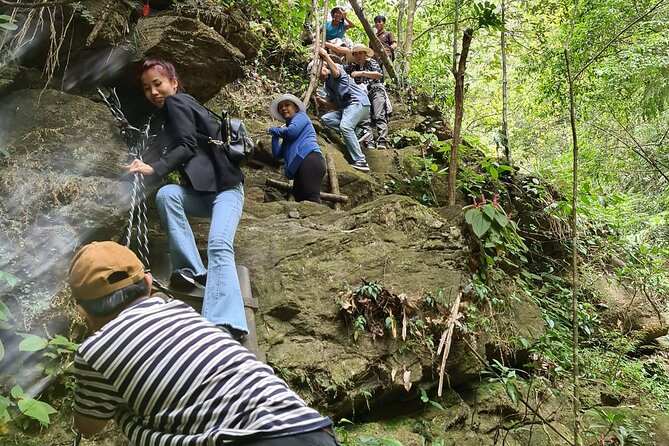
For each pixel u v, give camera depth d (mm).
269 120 6418
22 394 2648
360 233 4070
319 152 5355
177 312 1813
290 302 3713
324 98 7078
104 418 1813
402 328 3764
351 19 11414
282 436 1610
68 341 2885
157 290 2693
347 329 3729
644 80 8016
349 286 3850
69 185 3357
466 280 4074
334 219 4379
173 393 1655
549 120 11383
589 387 5023
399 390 3738
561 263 6262
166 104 3365
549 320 4727
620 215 7359
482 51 11953
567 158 7945
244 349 1773
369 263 3967
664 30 8078
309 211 4703
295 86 7602
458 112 4930
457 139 4926
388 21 11758
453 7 9938
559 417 4379
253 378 1685
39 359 2977
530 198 6324
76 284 1815
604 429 4457
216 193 3381
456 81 4918
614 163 8742
